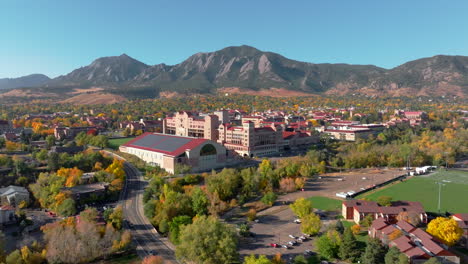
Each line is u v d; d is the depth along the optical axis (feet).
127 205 637.30
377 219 483.51
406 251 388.98
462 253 424.87
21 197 631.56
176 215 541.34
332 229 467.93
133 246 467.52
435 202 639.76
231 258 393.70
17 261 396.78
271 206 637.30
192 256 395.34
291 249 453.58
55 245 419.74
